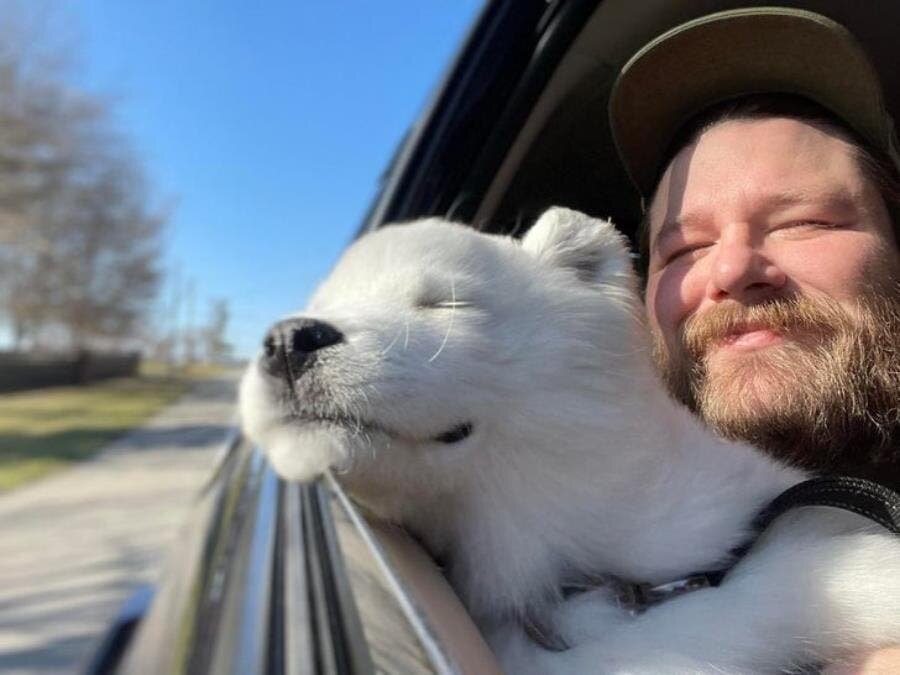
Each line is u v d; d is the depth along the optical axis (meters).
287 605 0.27
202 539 0.42
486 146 0.55
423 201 0.56
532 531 0.32
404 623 0.21
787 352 0.41
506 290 0.34
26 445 3.89
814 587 0.29
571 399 0.32
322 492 0.32
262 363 0.31
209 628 0.28
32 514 2.20
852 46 0.42
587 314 0.34
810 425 0.40
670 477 0.33
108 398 7.17
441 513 0.33
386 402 0.30
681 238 0.45
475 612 0.32
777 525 0.32
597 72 0.53
